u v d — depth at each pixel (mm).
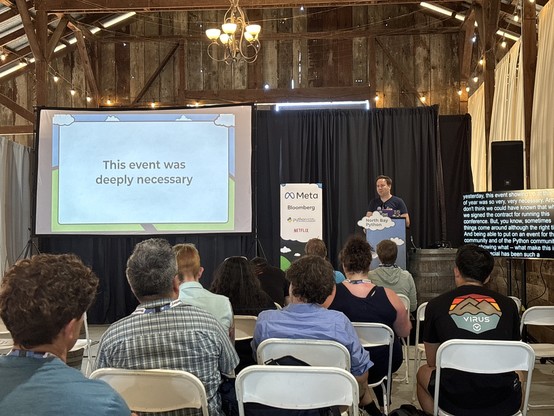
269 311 2373
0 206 6445
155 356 1815
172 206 6375
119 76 11031
